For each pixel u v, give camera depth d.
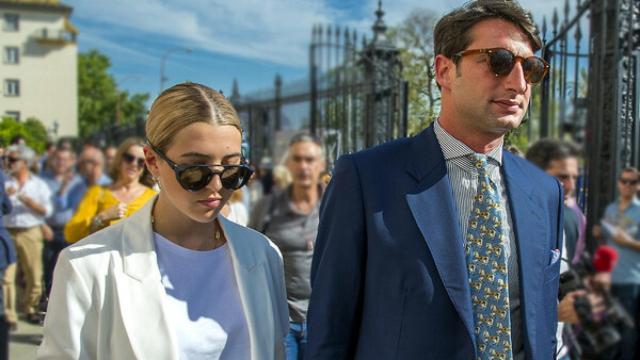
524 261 1.59
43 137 5.68
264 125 10.57
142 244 1.57
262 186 9.97
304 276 3.06
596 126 3.70
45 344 1.48
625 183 2.77
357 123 4.75
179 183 1.50
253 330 1.63
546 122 5.41
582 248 3.31
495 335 1.50
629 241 2.33
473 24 1.53
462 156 1.61
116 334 1.48
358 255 1.62
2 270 3.71
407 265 1.52
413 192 1.58
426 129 1.70
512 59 1.49
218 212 1.56
